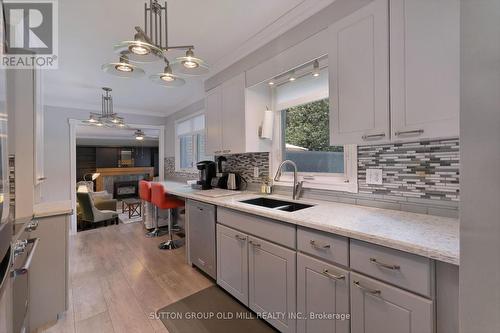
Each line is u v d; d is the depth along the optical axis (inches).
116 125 173.6
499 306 19.9
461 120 22.2
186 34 87.6
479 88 21.0
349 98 61.1
